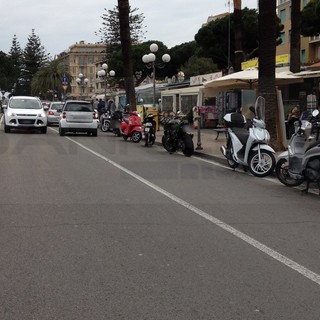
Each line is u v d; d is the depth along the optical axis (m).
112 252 5.73
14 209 7.87
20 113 24.30
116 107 33.16
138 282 4.79
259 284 4.77
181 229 6.80
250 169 11.80
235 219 7.43
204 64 54.94
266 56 15.41
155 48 26.30
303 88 29.14
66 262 5.36
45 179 10.80
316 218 7.56
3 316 4.02
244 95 21.23
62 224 6.97
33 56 100.69
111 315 4.05
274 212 7.95
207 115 29.23
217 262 5.41
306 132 9.38
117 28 53.62
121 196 9.06
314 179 9.14
